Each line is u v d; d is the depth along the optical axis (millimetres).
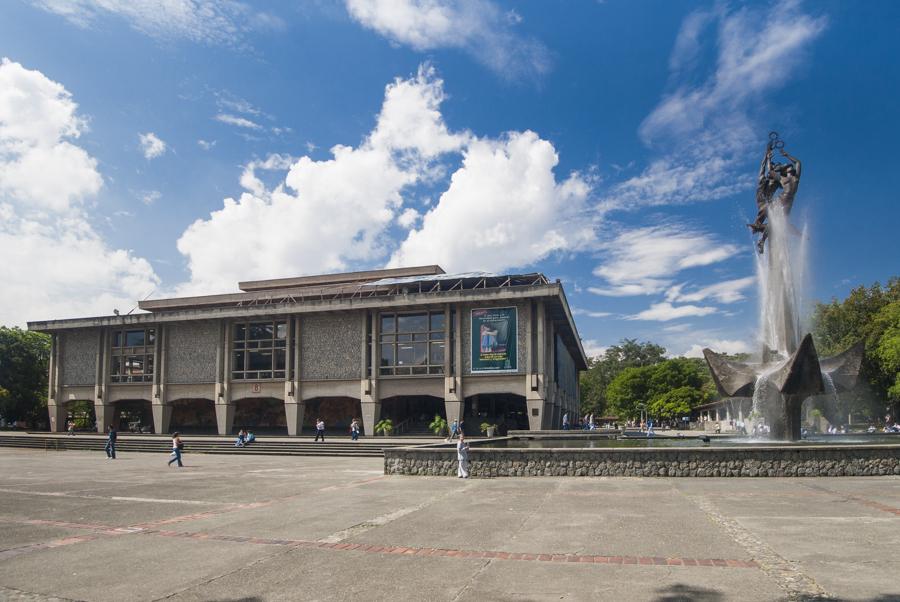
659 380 87312
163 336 57656
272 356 54781
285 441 40250
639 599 6680
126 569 8438
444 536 10250
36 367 69312
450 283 54562
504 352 48219
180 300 66625
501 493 15562
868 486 15234
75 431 60938
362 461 29750
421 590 7215
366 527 11172
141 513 13289
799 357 21516
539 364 47281
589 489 15938
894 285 56406
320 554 9117
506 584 7367
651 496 14383
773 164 24906
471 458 19797
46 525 11938
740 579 7305
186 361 56812
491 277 51438
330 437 48625
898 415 53500
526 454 19391
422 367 50594
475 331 49188
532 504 13570
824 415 41094
